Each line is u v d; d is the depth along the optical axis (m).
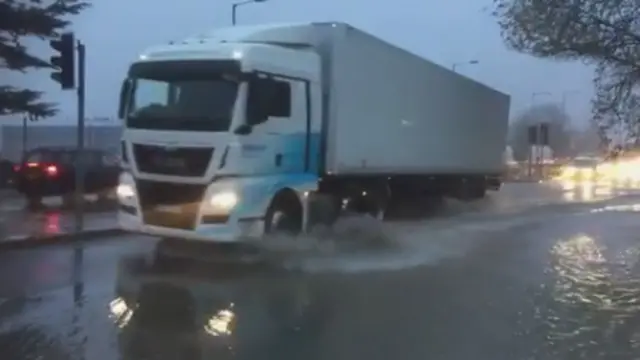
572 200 32.25
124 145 12.52
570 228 20.22
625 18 16.47
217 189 11.73
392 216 18.52
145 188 12.20
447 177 22.06
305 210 13.48
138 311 9.02
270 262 12.57
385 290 10.68
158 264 12.36
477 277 11.95
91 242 15.17
